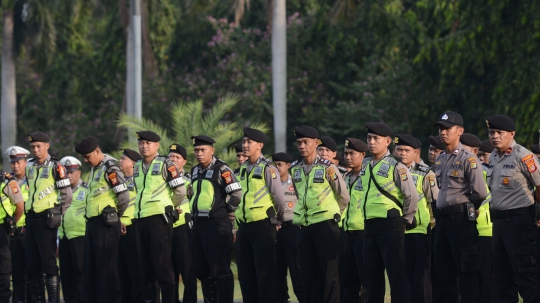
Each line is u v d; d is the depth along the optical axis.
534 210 14.34
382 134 14.90
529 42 32.03
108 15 48.75
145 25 38.50
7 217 18.36
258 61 47.69
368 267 15.05
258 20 48.88
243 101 45.75
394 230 14.70
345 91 45.38
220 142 27.31
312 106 47.81
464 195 15.00
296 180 16.09
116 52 49.22
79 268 18.36
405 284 14.65
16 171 19.70
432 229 17.06
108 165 16.72
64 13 46.94
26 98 53.25
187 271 18.06
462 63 35.38
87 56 50.81
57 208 18.23
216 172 16.39
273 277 16.09
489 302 16.44
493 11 33.16
